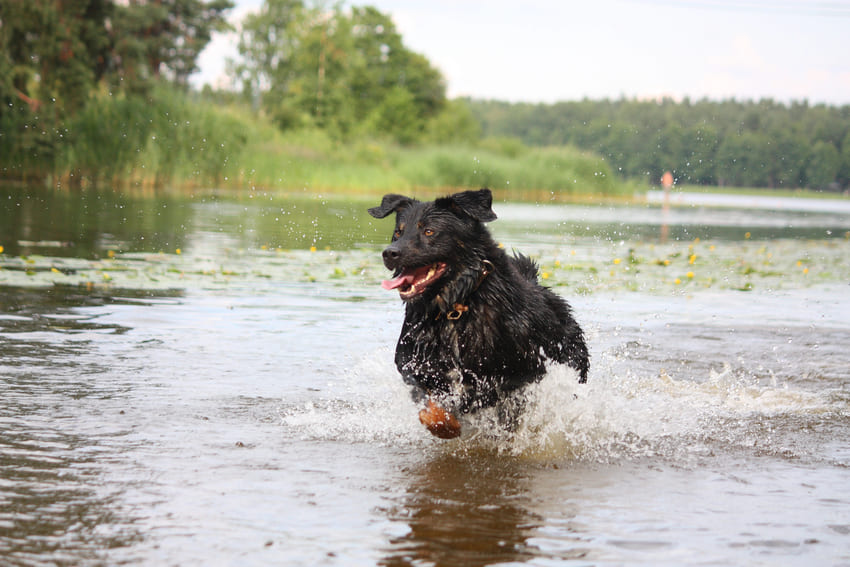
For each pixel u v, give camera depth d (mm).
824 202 73750
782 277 13492
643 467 4285
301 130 49594
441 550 3078
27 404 4906
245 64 74750
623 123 54125
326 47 71938
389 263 4766
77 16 36438
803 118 59938
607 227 25297
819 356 7355
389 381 5953
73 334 7074
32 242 13984
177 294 9625
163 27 57812
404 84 85312
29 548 2957
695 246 19344
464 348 4867
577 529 3336
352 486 3789
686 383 6277
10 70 30688
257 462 4070
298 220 21578
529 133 125688
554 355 5312
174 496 3525
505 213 30141
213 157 34062
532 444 4664
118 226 17516
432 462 4273
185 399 5227
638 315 9391
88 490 3551
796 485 3992
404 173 44500
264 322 8109
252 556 2961
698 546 3184
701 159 46250
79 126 31562
